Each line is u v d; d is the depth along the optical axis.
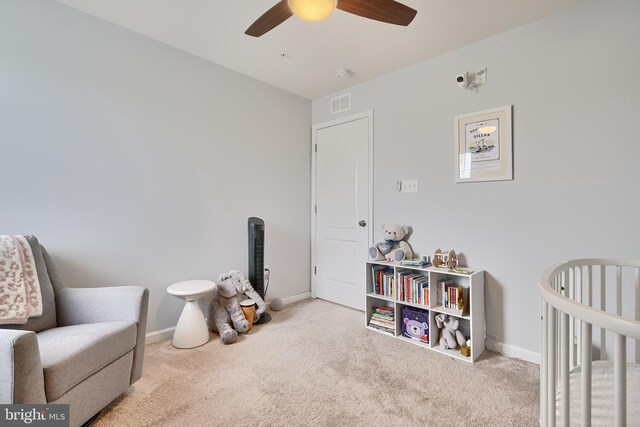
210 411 1.54
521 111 2.11
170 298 2.46
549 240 2.00
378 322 2.63
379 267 2.78
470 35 2.23
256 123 3.06
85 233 2.05
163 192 2.42
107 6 1.97
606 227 1.81
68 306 1.69
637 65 1.72
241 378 1.85
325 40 2.33
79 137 2.02
